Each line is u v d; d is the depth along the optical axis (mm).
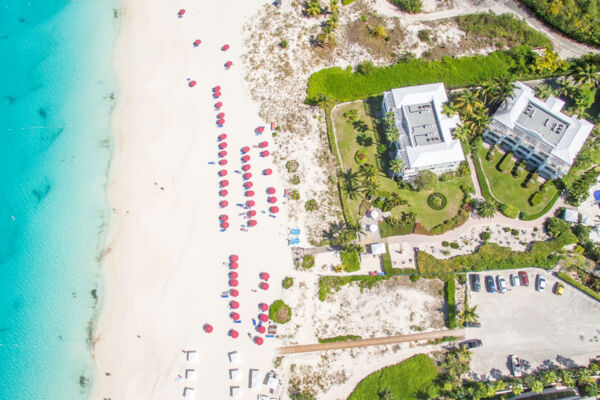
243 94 111500
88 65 115938
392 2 118000
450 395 85062
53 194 103438
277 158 104562
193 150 106875
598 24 109875
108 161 106438
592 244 92500
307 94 108438
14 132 109438
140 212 101688
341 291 93438
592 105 104688
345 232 95562
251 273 95812
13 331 93188
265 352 90438
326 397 87188
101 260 98188
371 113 106625
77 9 122062
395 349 89688
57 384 89500
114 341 92250
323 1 118562
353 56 112312
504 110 96375
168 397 88500
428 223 97000
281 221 99438
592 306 90938
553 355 88438
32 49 118000
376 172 99875
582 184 95312
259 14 119125
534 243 93438
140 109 111125
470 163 101188
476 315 88938
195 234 99625
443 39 112875
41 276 97062
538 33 111875
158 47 117688
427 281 93375
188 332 92438
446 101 99375
